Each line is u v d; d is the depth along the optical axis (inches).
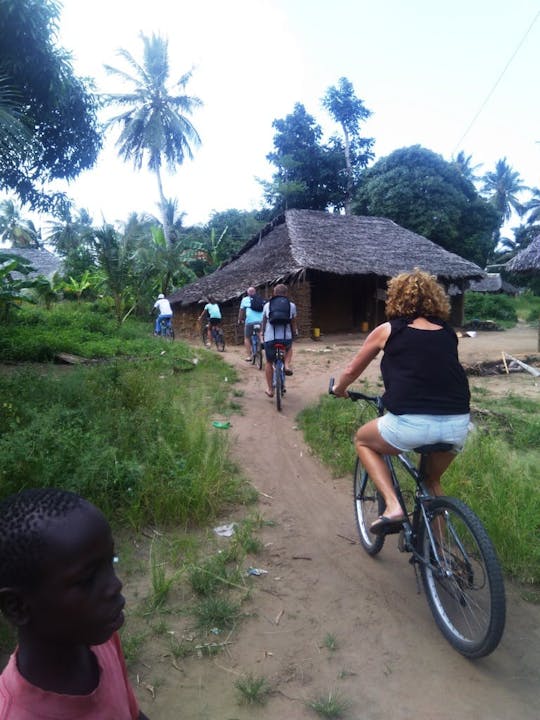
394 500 123.7
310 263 723.4
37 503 39.8
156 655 107.8
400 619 121.6
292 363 484.7
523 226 2384.4
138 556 142.8
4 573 38.3
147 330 770.8
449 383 116.7
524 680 102.7
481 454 193.9
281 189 1551.4
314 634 116.0
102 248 733.3
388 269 783.7
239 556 144.4
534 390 361.7
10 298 619.5
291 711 95.3
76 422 201.2
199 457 190.7
